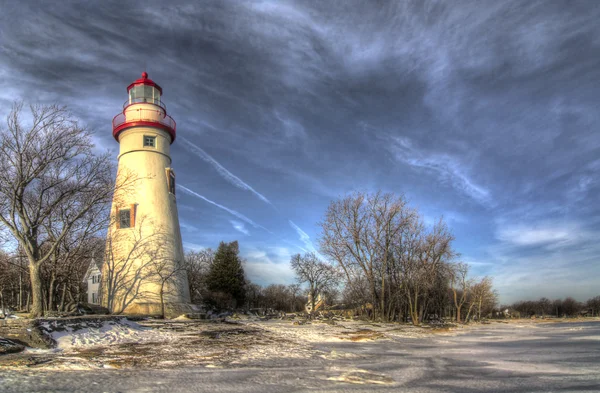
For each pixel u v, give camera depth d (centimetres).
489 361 1559
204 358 1485
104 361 1364
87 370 1192
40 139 2375
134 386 976
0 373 1112
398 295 4325
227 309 4947
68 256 2756
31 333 1670
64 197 2539
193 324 2825
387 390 983
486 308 6881
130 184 3294
